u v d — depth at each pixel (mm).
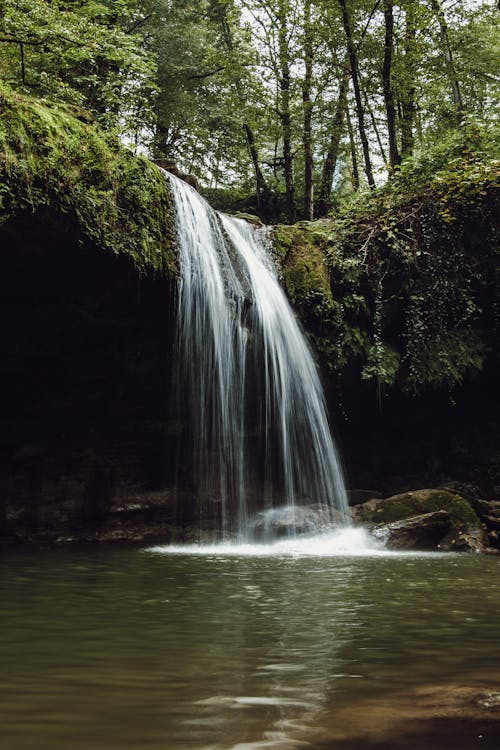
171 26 21109
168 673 2795
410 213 12688
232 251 10359
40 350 8594
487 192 12492
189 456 10109
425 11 15453
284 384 10719
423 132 18656
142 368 9359
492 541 9062
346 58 17625
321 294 11469
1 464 9102
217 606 4406
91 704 2371
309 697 2477
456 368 12586
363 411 12766
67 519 9406
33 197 7219
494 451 13531
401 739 2043
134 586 5258
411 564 7016
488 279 12867
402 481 13219
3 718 2217
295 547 8828
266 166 26906
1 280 7738
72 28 10883
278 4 18438
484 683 2686
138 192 8570
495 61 18109
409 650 3250
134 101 12547
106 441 9773
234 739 2033
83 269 8070
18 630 3604
